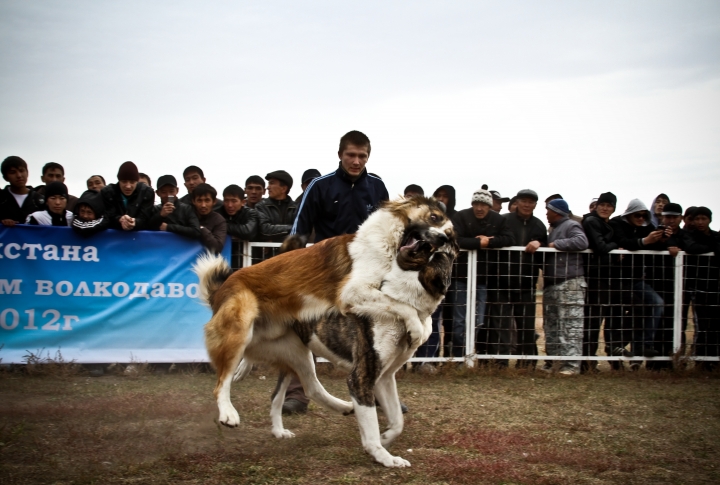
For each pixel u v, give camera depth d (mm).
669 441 4805
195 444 4434
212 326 4500
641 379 7578
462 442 4578
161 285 7090
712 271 8336
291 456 4176
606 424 5305
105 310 6957
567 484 3725
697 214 8367
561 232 7969
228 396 4371
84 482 3566
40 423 4859
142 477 3695
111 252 6973
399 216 4258
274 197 7887
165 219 7164
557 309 7828
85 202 6871
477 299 7789
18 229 6777
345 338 4281
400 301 4102
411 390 6621
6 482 3549
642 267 8031
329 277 4367
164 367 7129
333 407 4789
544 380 7340
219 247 7215
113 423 4914
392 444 4566
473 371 7508
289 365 4730
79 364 6859
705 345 8297
